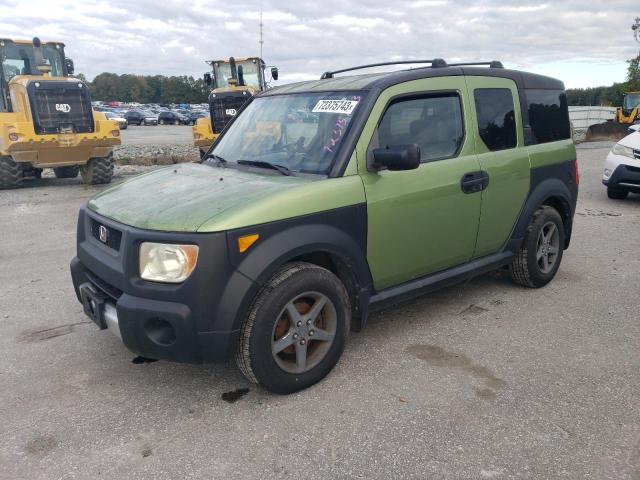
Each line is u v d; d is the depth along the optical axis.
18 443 2.79
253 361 3.03
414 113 3.78
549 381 3.35
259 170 3.69
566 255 6.13
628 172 8.80
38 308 4.64
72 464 2.63
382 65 4.46
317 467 2.59
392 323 4.27
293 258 3.22
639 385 3.29
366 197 3.40
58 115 11.24
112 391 3.30
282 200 3.06
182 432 2.88
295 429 2.89
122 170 14.61
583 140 24.12
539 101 4.80
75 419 3.01
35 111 11.01
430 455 2.66
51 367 3.60
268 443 2.77
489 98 4.32
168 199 3.27
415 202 3.67
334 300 3.31
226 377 3.46
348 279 3.48
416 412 3.03
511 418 2.96
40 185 12.39
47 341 4.00
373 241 3.49
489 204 4.23
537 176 4.64
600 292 4.91
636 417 2.96
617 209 8.76
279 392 3.19
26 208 9.29
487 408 3.06
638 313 4.42
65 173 13.72
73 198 10.34
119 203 3.44
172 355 2.94
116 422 2.97
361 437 2.81
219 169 3.88
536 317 4.35
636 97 26.11
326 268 3.57
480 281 5.24
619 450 2.68
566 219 5.19
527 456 2.64
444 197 3.85
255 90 16.78
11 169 11.32
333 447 2.73
